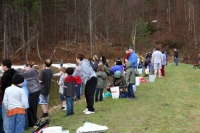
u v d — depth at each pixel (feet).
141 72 56.24
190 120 20.47
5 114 19.08
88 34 164.14
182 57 144.66
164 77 48.60
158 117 21.68
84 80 24.81
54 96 43.57
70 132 19.33
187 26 175.52
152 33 174.29
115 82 32.58
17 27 137.80
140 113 23.26
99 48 148.25
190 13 181.78
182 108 24.27
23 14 131.54
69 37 160.56
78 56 24.80
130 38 152.15
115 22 163.94
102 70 30.55
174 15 191.11
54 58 137.08
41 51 143.43
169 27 177.68
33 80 22.94
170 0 202.28
